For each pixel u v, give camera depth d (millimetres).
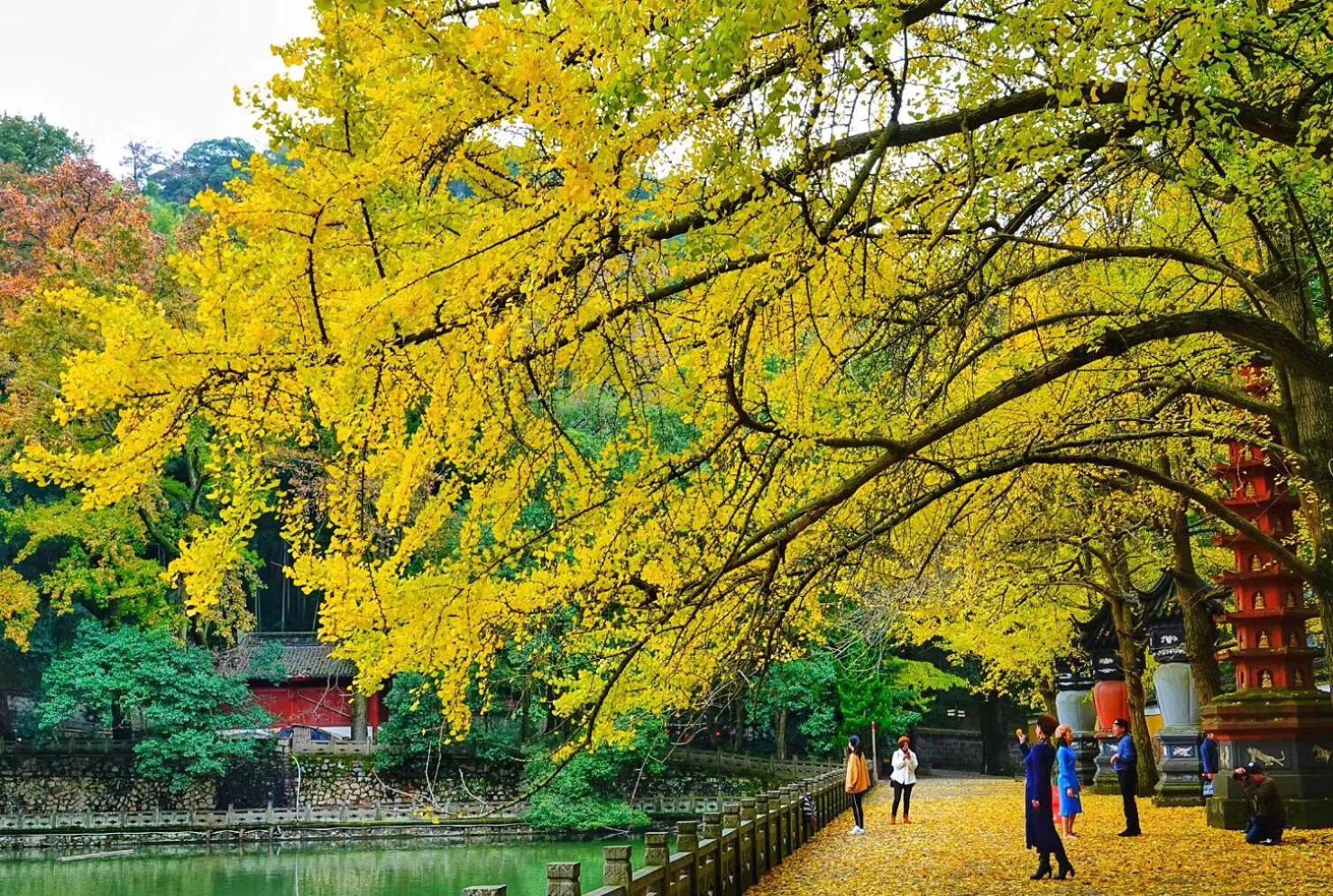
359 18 4414
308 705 40875
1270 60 6191
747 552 6750
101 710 34969
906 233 6027
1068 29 5145
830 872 12586
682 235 5695
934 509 9305
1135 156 6059
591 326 5277
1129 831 13945
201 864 27953
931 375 8500
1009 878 11164
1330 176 5902
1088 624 21969
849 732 34281
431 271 4453
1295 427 8312
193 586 5293
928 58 5500
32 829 32812
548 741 31953
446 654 5844
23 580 34875
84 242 31906
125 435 4703
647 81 4148
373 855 29062
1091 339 6527
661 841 8117
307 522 5781
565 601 6117
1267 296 6914
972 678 40438
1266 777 12062
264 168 4430
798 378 6605
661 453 6746
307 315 4742
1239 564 13680
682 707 7508
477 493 5758
